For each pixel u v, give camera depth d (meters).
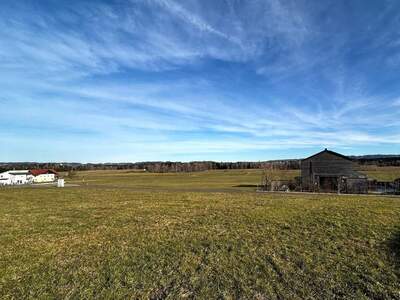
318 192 33.06
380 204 17.94
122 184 53.44
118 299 6.16
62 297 6.29
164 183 55.16
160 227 12.77
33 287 6.82
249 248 9.27
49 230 12.82
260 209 16.66
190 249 9.41
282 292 6.29
